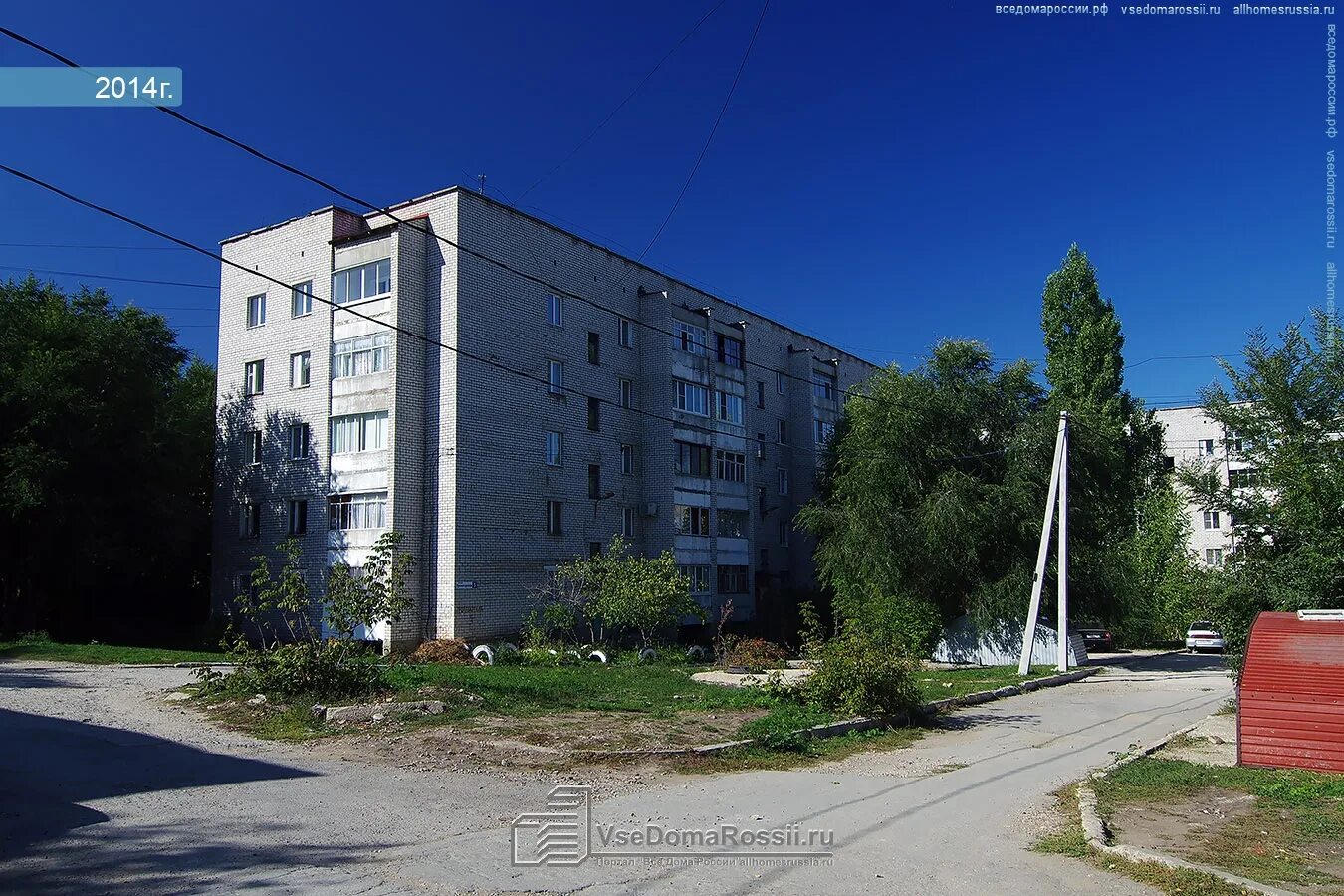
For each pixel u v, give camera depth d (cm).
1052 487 2531
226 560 3434
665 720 1438
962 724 1561
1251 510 1549
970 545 2791
